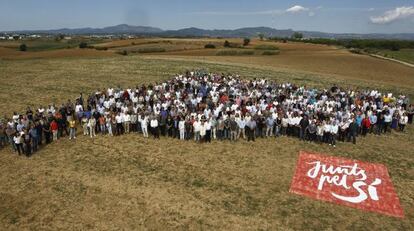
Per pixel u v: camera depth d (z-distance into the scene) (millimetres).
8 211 17141
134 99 30922
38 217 16672
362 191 19172
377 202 18188
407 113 30938
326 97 32688
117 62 59469
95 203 17688
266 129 26438
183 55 78500
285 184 19688
